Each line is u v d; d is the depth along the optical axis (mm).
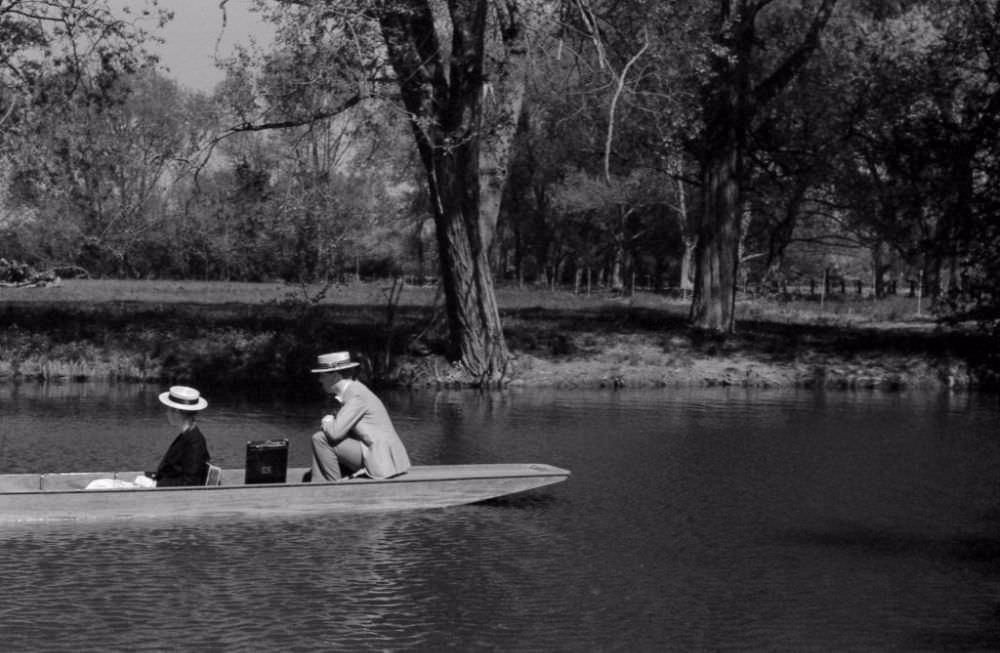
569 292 80375
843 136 40438
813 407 27562
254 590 12188
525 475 16000
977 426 24422
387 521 15109
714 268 38594
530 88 30875
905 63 38656
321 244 32344
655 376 31938
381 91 25938
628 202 76688
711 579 12945
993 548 14461
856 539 14734
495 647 10750
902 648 10914
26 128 29906
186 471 15242
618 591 12461
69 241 44250
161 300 50125
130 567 12844
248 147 30000
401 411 25969
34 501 14438
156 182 31203
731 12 36125
